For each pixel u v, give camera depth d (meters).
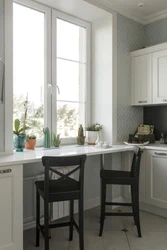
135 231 2.42
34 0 2.66
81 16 3.08
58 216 2.54
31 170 2.54
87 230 2.44
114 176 2.35
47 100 2.80
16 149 2.43
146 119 3.49
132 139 3.10
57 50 2.94
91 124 3.28
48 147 2.71
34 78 2.71
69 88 3.07
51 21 2.84
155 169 2.81
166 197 2.71
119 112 3.15
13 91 2.46
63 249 2.06
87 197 3.08
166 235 2.33
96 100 3.25
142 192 2.93
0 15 2.16
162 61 2.95
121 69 3.18
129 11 3.17
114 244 2.15
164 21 3.27
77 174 2.93
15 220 1.84
